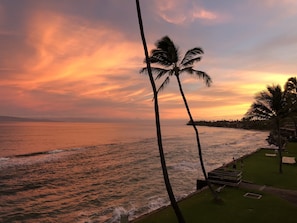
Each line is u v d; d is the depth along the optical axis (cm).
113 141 9625
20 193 2880
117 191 2947
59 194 2850
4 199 2648
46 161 4978
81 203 2533
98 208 2378
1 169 4122
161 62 1686
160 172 3984
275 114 2745
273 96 2678
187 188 3028
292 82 4600
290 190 2012
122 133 15162
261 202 1717
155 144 8519
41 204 2509
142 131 17825
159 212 1558
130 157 5625
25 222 2073
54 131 15825
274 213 1513
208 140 10456
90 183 3344
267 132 17150
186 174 3794
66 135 12612
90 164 4744
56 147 7506
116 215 2170
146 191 2928
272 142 5041
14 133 12800
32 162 4831
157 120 1141
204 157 5603
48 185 3238
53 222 2064
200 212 1535
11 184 3238
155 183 3303
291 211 1546
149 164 4728
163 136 12794
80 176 3753
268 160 3469
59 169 4244
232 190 2008
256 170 2808
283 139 4909
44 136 11538
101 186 3192
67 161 5028
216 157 5616
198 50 1738
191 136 12938
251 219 1425
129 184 3272
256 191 1978
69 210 2336
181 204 1692
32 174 3838
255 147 7688
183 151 6656
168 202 2475
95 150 6844
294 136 5706
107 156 5759
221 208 1602
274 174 2603
